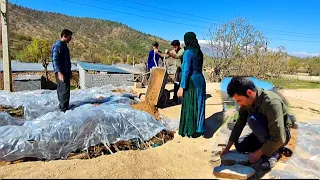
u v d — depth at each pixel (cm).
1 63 2859
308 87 1734
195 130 506
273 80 1627
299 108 764
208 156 423
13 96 775
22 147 422
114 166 374
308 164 387
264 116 344
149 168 374
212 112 664
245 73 1683
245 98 334
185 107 509
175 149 451
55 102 718
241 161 377
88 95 834
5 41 1016
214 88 1066
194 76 503
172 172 364
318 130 525
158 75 721
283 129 333
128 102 753
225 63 2100
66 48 637
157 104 712
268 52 1755
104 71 2573
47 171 357
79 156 441
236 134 385
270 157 379
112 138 484
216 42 2150
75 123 469
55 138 443
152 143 502
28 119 621
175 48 773
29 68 2956
